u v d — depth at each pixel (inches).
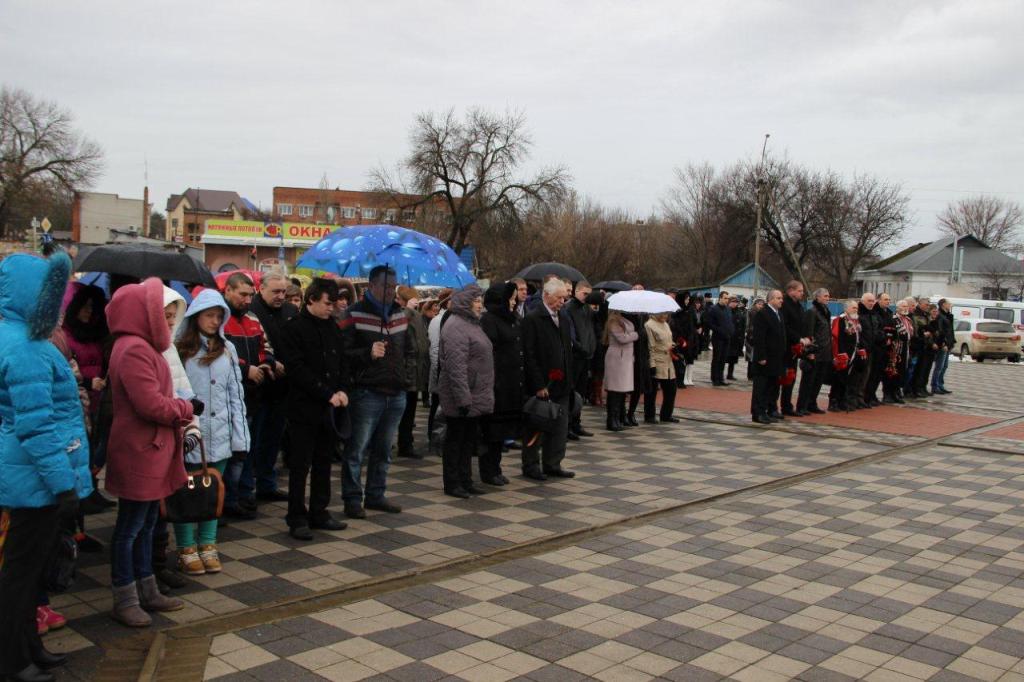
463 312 305.4
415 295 387.9
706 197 2497.5
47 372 155.6
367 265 280.8
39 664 161.0
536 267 457.4
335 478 348.2
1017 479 372.5
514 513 292.7
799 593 219.3
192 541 219.3
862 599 215.9
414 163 1918.1
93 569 221.3
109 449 182.2
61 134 2190.0
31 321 154.3
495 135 1929.1
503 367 326.0
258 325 285.0
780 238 2436.0
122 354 179.9
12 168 2121.1
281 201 3752.5
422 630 187.3
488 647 178.9
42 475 152.5
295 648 175.2
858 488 347.9
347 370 260.8
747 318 826.2
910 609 209.6
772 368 522.0
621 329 474.0
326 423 253.9
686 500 317.7
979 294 2400.3
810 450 435.2
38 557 157.1
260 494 305.0
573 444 439.2
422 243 294.5
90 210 2962.6
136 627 182.9
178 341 229.0
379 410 278.1
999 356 1263.5
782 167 2458.2
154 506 189.6
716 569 237.5
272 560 233.3
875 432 503.5
